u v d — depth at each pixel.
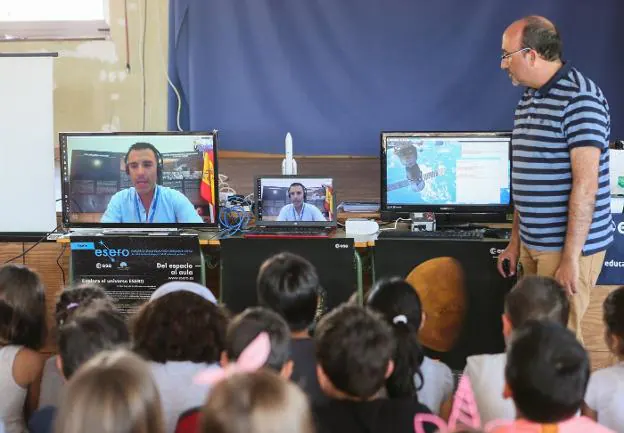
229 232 3.83
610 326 2.27
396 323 2.16
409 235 3.59
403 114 5.08
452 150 3.83
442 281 3.49
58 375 2.32
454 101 5.04
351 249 3.46
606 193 3.04
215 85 5.16
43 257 3.99
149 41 5.20
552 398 1.59
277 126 5.16
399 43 5.02
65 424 1.25
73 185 3.82
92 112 5.24
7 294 2.46
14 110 4.00
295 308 2.49
